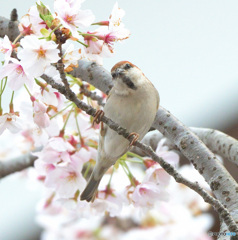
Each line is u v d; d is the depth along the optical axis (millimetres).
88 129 7492
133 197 7047
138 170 8102
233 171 10133
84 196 7156
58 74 5926
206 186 8734
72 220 9516
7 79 5824
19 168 9109
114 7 5734
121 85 7074
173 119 6988
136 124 7105
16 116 6066
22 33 5652
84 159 7051
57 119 7488
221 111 11031
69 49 5699
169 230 8789
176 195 9008
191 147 6562
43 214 8922
